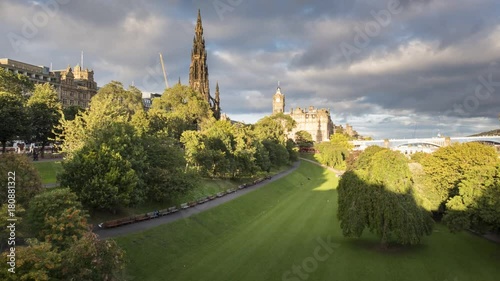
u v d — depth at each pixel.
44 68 146.88
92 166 44.91
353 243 47.59
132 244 39.31
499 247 46.06
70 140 56.88
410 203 44.19
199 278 35.75
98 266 22.31
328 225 57.28
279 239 49.62
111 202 44.47
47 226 27.31
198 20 187.88
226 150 85.38
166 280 34.88
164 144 61.56
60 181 45.22
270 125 169.88
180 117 108.50
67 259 21.89
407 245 46.50
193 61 187.00
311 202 78.06
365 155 58.31
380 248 45.50
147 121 84.75
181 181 57.69
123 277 28.69
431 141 184.50
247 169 90.75
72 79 158.25
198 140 78.56
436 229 54.78
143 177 54.06
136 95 115.94
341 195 48.69
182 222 49.91
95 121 58.25
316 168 154.50
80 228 28.28
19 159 34.88
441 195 55.97
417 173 56.78
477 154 54.97
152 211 53.16
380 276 37.03
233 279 35.88
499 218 40.91
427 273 37.72
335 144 176.38
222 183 82.25
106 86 108.69
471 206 44.53
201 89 186.50
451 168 55.81
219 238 50.28
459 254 43.41
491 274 37.44
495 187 42.50
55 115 87.88
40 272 19.22
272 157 124.19
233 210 63.16
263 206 73.06
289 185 103.94
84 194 43.03
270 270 38.38
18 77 95.69
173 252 41.81
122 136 52.94
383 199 43.81
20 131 72.88
